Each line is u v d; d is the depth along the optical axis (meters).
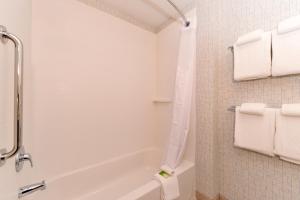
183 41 1.69
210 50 1.52
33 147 1.30
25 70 1.06
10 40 0.68
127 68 1.96
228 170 1.47
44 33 1.37
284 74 1.04
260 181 1.25
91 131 1.66
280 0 1.13
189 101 1.62
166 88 2.10
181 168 1.55
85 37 1.61
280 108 1.10
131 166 1.98
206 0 1.56
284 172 1.12
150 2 1.72
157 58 2.23
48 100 1.39
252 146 1.21
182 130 1.60
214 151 1.52
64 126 1.48
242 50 1.26
